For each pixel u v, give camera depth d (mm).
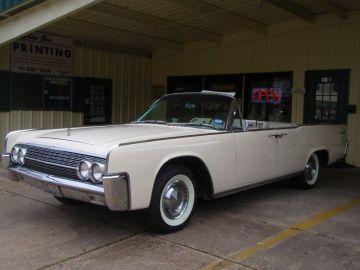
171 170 4508
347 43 9633
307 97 10281
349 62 9625
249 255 4012
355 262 3900
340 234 4680
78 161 4156
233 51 11570
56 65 11070
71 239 4359
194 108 5691
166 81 13203
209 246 4223
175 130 5055
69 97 11461
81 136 4559
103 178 3863
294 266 3783
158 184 4375
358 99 9555
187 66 12641
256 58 11133
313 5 9180
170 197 4516
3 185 6688
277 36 10695
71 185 4145
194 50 12375
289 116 10586
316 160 7086
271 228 4844
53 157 4422
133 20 9805
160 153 4297
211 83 12141
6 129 10156
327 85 9984
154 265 3738
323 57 9977
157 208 4371
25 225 4781
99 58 12141
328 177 8219
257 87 11188
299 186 6930
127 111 12992
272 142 5828
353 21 9461
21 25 8016
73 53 11453
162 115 5938
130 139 4305
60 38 11102
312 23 9961
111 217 5109
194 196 4801
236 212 5500
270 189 6969
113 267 3686
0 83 9969
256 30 10555
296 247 4250
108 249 4098
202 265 3762
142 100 13422
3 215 5145
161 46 12695
